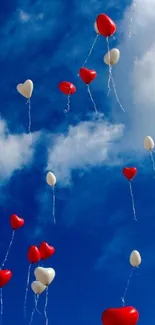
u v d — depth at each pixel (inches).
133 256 304.7
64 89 335.3
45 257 308.7
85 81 313.7
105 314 224.5
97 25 293.0
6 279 299.4
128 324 221.0
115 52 295.7
